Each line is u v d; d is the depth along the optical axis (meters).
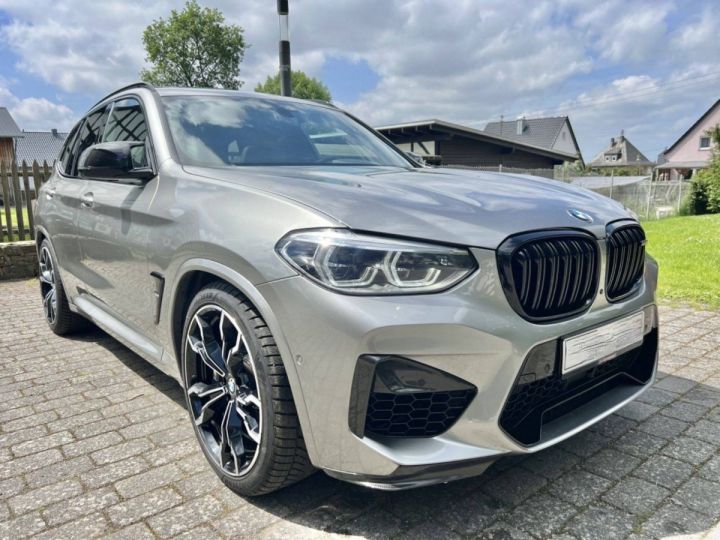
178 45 41.16
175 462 2.49
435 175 2.71
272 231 1.94
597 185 26.22
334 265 1.76
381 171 2.81
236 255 2.00
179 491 2.26
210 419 2.40
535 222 1.99
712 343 3.98
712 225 12.14
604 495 2.17
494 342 1.77
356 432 1.76
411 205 1.97
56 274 4.19
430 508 2.11
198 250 2.20
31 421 2.94
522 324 1.83
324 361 1.77
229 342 2.20
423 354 1.71
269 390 1.93
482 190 2.30
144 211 2.65
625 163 88.94
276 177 2.31
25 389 3.38
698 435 2.64
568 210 2.17
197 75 42.56
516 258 1.84
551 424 2.11
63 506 2.17
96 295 3.47
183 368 2.48
